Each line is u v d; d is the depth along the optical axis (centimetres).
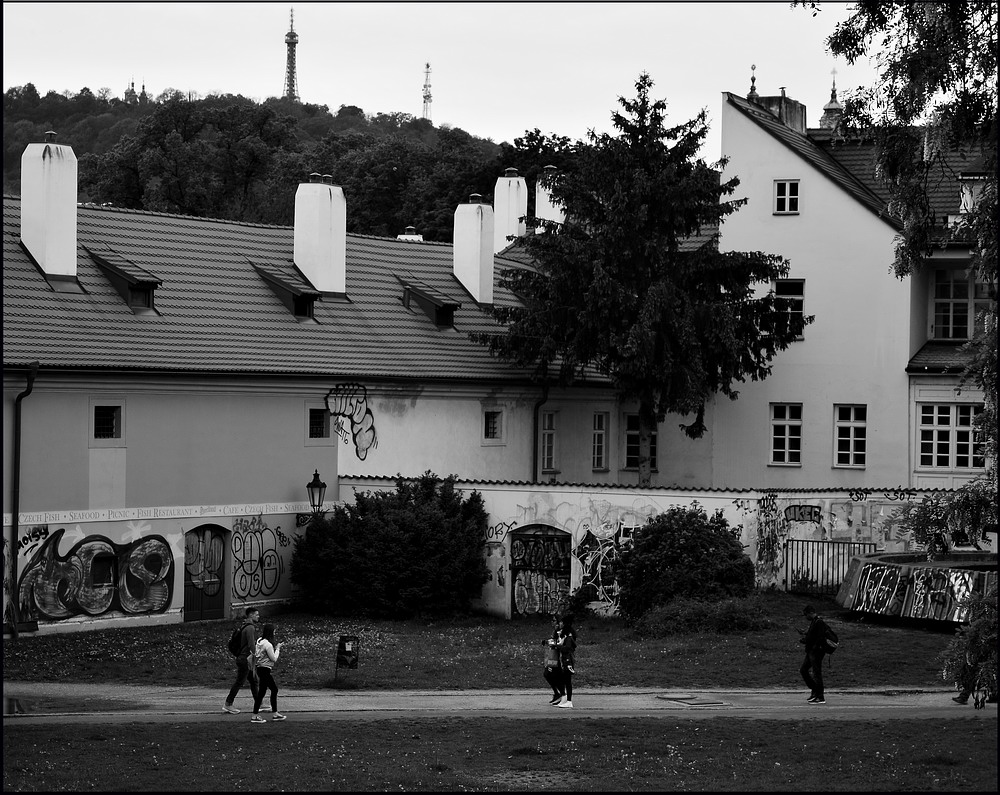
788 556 3556
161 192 7981
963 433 4334
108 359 3400
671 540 3347
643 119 3991
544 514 3719
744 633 3105
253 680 2267
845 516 3662
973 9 2211
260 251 4156
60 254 3566
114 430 3438
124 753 1939
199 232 4072
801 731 2094
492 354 4169
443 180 7831
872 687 2617
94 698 2573
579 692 2617
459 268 4594
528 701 2527
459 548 3694
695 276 4031
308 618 3644
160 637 3297
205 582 3616
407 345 4141
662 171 3906
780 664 2812
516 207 5256
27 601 3259
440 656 3034
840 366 4462
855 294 4438
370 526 3659
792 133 4762
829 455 4484
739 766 1867
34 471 3275
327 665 2919
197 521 3584
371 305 4231
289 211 8056
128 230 3909
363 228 8369
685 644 3023
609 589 3609
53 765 1852
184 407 3562
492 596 3781
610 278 3878
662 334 3928
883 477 4406
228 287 3934
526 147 7588
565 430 4550
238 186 8594
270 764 1889
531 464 4409
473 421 4228
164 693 2636
